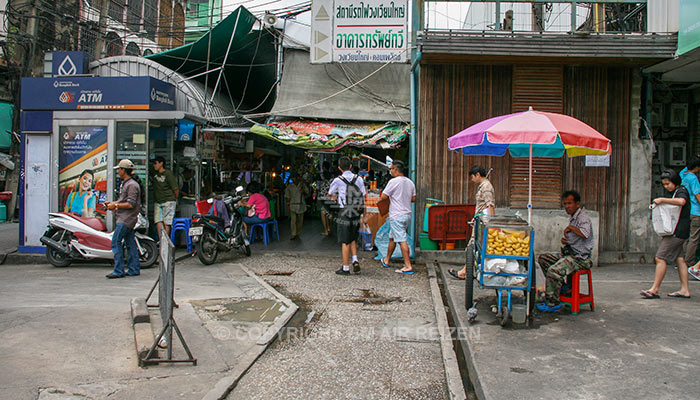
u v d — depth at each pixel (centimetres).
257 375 427
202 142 1056
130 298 639
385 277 800
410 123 974
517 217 591
